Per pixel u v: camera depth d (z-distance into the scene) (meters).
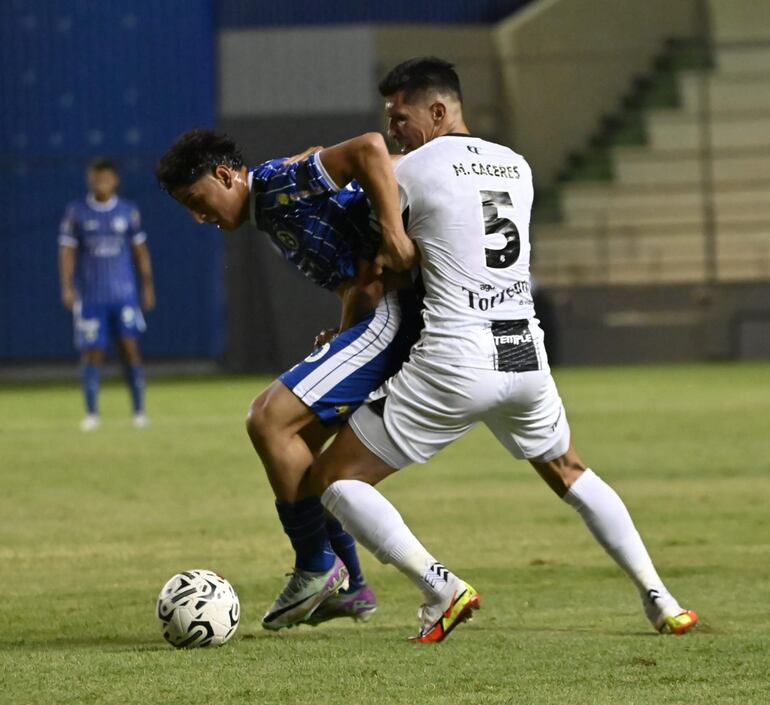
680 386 58.28
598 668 13.02
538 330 14.92
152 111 81.62
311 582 15.38
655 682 12.41
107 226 45.78
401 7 82.94
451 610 14.42
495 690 12.14
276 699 11.88
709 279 82.88
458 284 14.34
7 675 13.01
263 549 21.83
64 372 81.75
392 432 14.48
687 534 22.44
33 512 26.36
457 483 30.20
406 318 14.98
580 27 84.12
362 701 11.77
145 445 39.53
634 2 84.88
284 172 14.93
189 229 81.44
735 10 85.56
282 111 79.44
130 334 46.34
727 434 38.84
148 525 24.56
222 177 14.99
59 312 81.50
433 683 12.45
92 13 81.50
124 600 17.72
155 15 81.50
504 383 14.40
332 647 14.30
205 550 21.77
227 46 79.88
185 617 14.27
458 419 14.50
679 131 84.38
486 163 14.77
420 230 14.48
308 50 79.38
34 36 81.50
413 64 15.55
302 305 78.06
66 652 14.23
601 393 55.12
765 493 27.23
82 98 81.56
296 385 14.80
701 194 83.88
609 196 84.00
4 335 81.25
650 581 15.11
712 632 14.92
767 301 76.12
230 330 79.00
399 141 15.66
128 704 11.77
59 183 81.25
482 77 82.06
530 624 15.73
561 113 84.06
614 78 85.19
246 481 30.98
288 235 15.20
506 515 25.14
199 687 12.38
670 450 35.19
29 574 19.81
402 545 14.39
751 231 83.88
